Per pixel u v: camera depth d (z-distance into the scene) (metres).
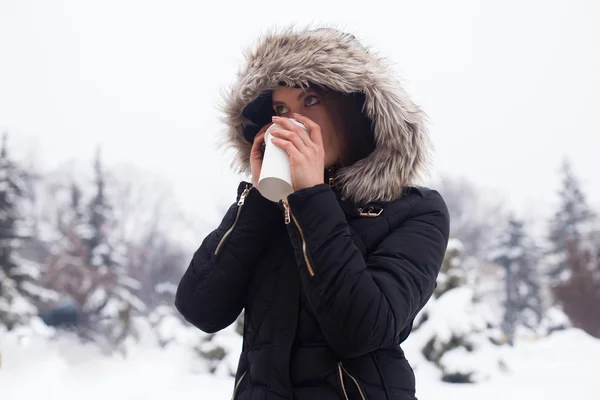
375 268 1.60
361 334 1.47
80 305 30.66
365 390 1.56
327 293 1.50
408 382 1.65
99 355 15.15
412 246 1.66
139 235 61.62
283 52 1.82
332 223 1.55
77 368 11.55
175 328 18.11
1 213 21.86
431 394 8.92
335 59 1.76
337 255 1.52
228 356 10.77
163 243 60.09
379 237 1.70
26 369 11.37
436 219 1.76
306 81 1.78
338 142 1.86
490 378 9.91
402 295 1.56
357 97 1.91
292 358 1.60
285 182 1.62
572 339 15.52
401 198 1.78
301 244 1.56
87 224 32.84
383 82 1.75
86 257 31.81
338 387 1.55
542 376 10.34
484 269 55.88
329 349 1.59
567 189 43.00
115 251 32.84
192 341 11.25
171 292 50.78
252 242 1.78
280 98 1.88
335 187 1.84
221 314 1.85
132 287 33.22
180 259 57.91
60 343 17.77
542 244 45.75
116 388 9.59
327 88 1.86
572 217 42.09
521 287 38.09
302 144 1.62
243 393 1.66
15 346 14.88
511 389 9.23
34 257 45.53
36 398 8.65
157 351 15.37
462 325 10.29
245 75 1.89
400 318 1.54
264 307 1.70
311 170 1.61
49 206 56.28
